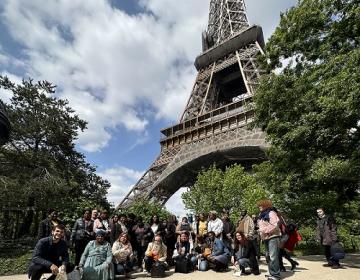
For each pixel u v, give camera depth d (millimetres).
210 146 53938
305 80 18234
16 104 30750
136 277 14609
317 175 16531
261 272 14578
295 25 19219
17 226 31031
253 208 38406
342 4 17000
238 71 71688
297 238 14180
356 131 17281
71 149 33344
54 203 27125
